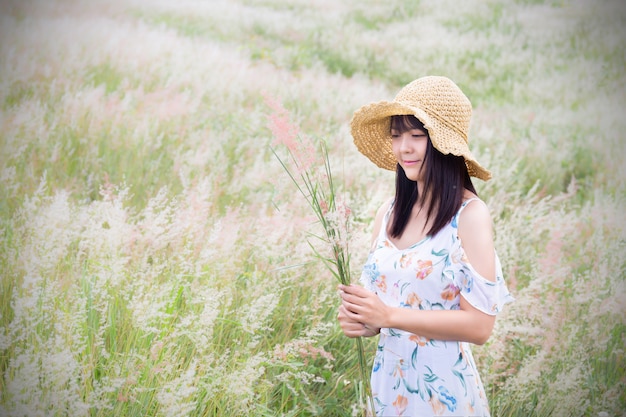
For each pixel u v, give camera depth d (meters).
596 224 4.44
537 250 4.15
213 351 2.50
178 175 4.34
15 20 6.66
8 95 5.38
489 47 8.99
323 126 5.87
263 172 4.29
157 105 5.52
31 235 2.94
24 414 2.03
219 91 6.34
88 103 5.22
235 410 2.32
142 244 3.01
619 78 8.08
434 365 1.78
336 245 1.94
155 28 7.83
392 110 1.83
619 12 9.08
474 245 1.74
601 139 6.73
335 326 2.91
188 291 2.81
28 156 4.45
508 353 3.02
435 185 1.81
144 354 2.39
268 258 3.14
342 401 2.62
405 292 1.83
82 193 4.09
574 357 2.85
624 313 3.16
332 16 9.38
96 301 2.66
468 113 1.89
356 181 4.49
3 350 2.35
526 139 6.56
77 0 7.46
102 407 2.14
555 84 8.16
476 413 1.80
